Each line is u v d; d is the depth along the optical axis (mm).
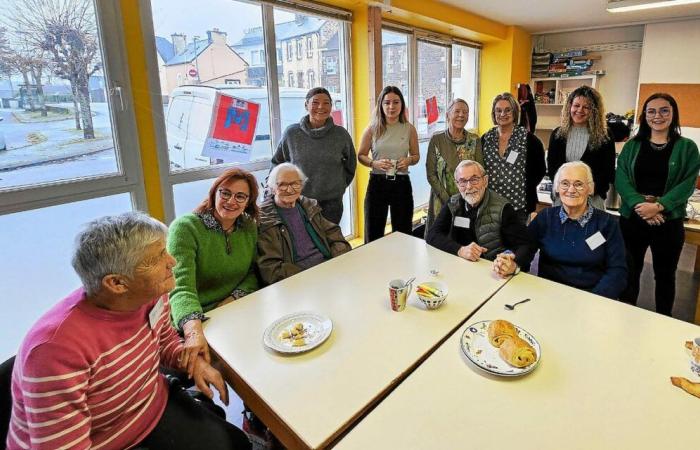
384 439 886
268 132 3318
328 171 2867
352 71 3883
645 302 2859
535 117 5434
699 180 3186
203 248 1695
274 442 1617
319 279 1732
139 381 1106
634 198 2336
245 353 1225
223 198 1688
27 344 902
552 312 1397
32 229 2145
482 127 6492
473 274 1745
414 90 4801
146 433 1137
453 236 2162
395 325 1354
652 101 2277
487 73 6203
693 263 3473
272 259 1977
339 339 1278
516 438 877
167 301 1306
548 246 1942
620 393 1001
